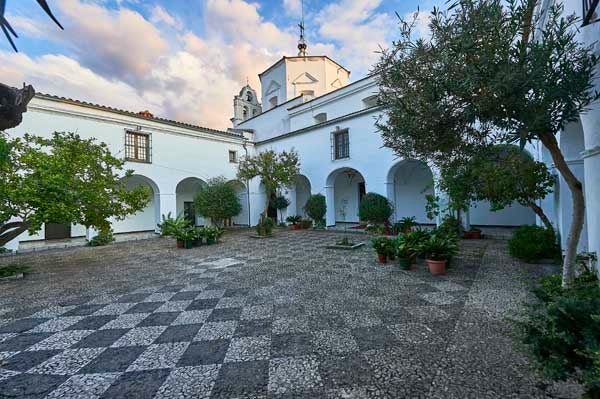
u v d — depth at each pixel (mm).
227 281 5402
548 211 7379
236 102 23016
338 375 2359
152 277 5887
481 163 3021
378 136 12203
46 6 1200
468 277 5012
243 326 3387
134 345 2984
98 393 2215
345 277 5367
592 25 2859
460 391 2090
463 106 2451
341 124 13617
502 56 2143
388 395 2094
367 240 9984
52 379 2410
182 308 4055
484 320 3264
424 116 2617
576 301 1926
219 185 14250
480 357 2516
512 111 2229
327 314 3662
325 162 14375
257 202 17625
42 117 10172
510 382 2160
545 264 5535
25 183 5602
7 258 8375
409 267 5762
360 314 3621
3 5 1112
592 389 1608
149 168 13094
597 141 3031
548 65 2129
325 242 10016
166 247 10109
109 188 7441
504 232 10188
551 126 2305
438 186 8461
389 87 3330
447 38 2381
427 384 2193
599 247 3057
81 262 7637
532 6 2211
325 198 14242
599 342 1683
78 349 2924
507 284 4484
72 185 6148
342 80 20953
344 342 2912
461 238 9281
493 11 2168
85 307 4191
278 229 14930
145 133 13047
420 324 3254
